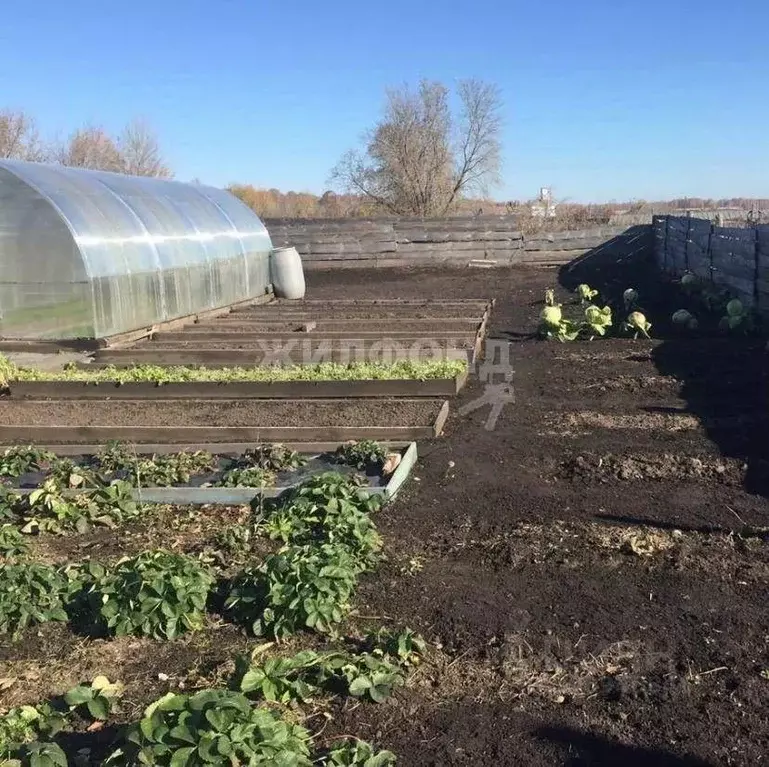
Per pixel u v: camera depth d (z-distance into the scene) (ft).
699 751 11.15
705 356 36.35
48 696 13.04
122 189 49.26
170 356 38.37
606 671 13.07
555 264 80.48
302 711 12.26
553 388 31.96
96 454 24.59
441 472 22.77
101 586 15.44
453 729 11.78
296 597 14.49
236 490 21.09
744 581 15.81
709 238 53.67
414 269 81.56
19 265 41.81
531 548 17.62
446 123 126.00
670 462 22.72
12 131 117.19
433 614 14.99
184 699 10.62
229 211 61.05
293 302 61.82
